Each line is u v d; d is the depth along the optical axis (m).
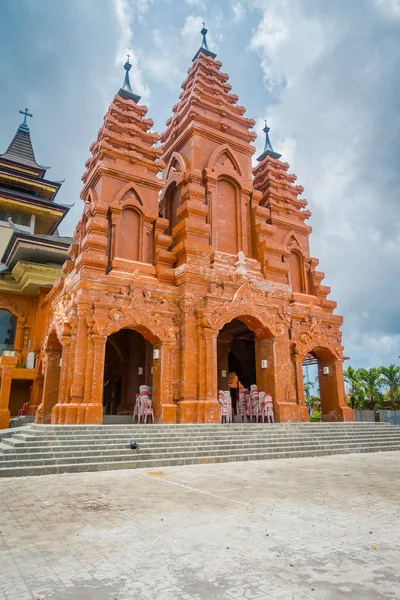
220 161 24.69
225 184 24.53
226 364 25.94
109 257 19.89
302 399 22.36
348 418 24.25
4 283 28.92
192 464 12.74
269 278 23.62
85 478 10.09
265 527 6.02
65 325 17.27
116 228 20.22
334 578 4.29
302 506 7.25
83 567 4.56
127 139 22.14
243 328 25.94
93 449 12.66
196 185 22.88
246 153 25.84
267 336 21.94
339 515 6.69
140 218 21.23
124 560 4.76
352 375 46.97
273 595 3.91
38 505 7.27
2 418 22.53
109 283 17.97
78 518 6.43
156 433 14.83
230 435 16.02
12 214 39.06
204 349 19.19
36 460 11.16
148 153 22.59
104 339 17.16
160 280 20.27
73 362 16.97
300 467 12.17
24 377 25.28
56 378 20.73
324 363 25.62
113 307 17.80
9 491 8.49
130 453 12.68
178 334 19.34
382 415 39.69
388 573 4.43
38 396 24.62
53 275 27.66
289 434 17.50
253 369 30.41
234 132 25.78
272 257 24.34
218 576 4.34
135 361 25.11
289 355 22.47
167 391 18.33
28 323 29.45
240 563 4.68
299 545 5.29
